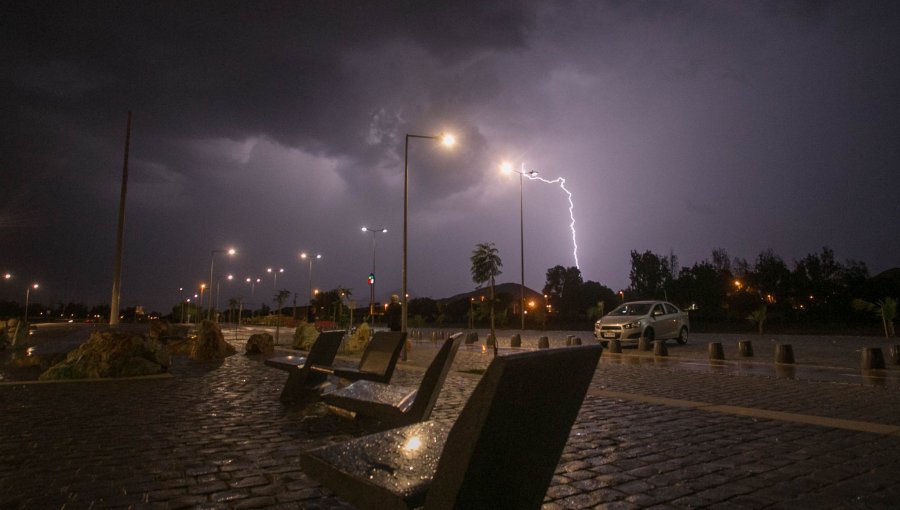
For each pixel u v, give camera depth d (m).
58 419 7.48
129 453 5.62
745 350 18.42
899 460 5.33
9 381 11.98
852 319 39.66
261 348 21.48
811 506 4.10
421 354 21.23
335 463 3.01
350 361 18.52
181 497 4.29
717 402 8.98
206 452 5.66
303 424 7.12
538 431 2.75
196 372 13.96
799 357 17.92
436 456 3.10
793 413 7.93
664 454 5.59
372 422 7.22
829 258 44.75
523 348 24.97
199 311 89.12
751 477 4.81
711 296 48.09
